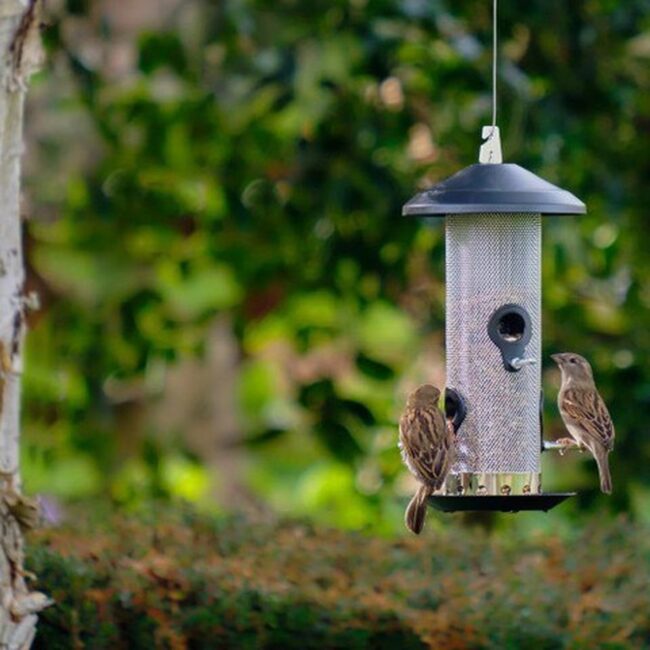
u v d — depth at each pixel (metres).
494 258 9.67
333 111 14.18
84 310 15.42
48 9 13.61
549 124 13.78
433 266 14.32
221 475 17.61
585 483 14.27
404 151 14.53
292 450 17.80
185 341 15.57
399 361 15.48
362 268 14.77
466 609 9.05
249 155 14.74
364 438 14.91
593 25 14.08
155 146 14.80
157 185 15.04
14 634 7.90
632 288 14.87
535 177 9.02
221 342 17.61
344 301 14.96
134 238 15.38
